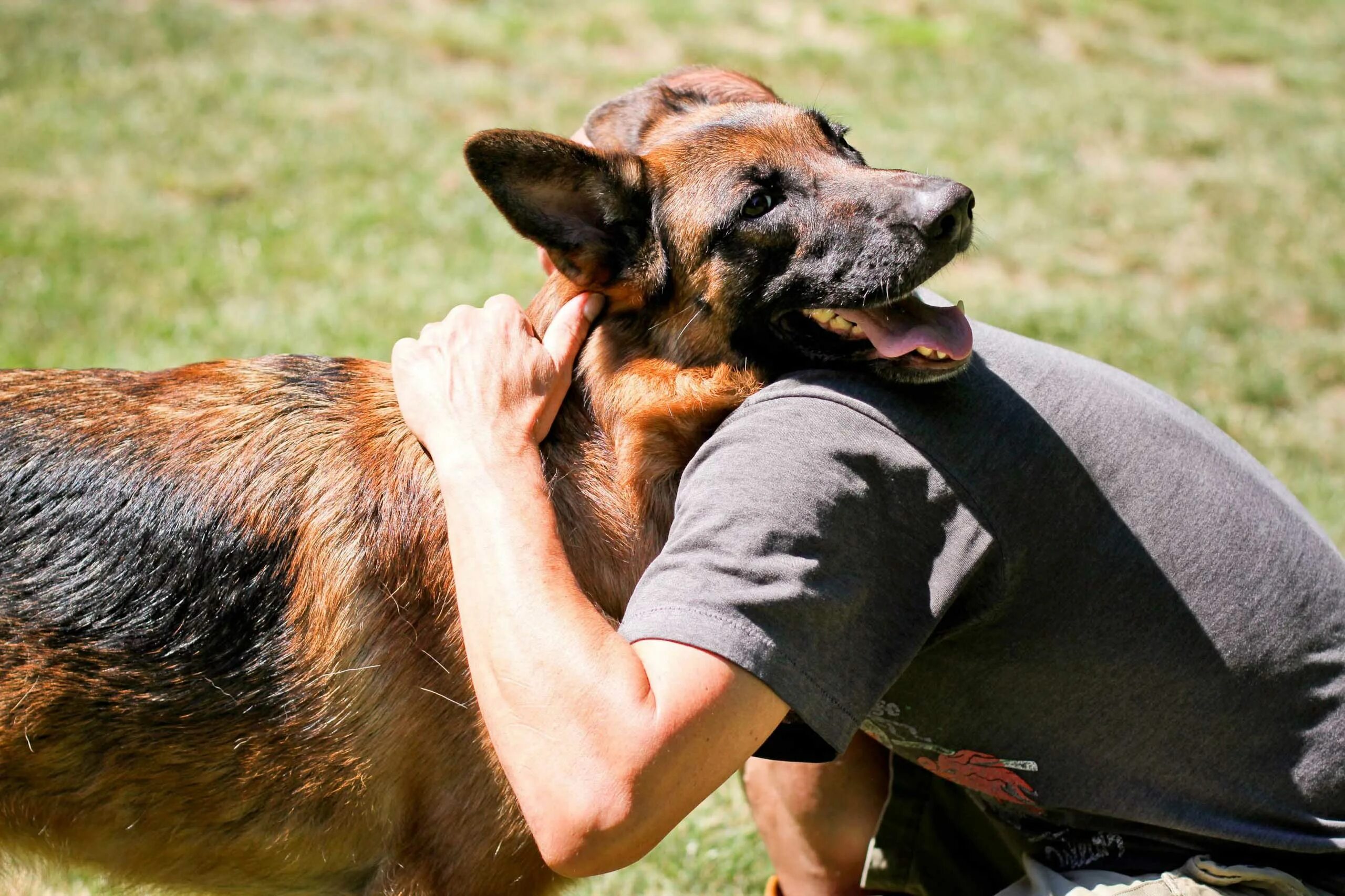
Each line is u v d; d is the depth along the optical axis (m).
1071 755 2.44
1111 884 2.45
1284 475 5.78
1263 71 14.03
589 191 2.78
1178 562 2.35
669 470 2.72
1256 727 2.38
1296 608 2.40
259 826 2.68
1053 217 9.29
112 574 2.57
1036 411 2.39
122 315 6.32
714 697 2.09
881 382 2.40
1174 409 2.64
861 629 2.21
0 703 2.52
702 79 3.40
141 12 12.09
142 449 2.68
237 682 2.57
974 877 3.01
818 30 14.02
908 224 2.56
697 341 2.76
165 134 9.20
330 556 2.62
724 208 2.71
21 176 8.24
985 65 13.16
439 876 2.68
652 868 3.67
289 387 2.84
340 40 12.05
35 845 2.70
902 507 2.25
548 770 2.12
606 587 2.67
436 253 7.57
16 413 2.73
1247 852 2.47
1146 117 11.81
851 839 3.20
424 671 2.61
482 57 12.09
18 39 10.89
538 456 2.51
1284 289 8.27
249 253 7.32
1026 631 2.34
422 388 2.59
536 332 2.93
